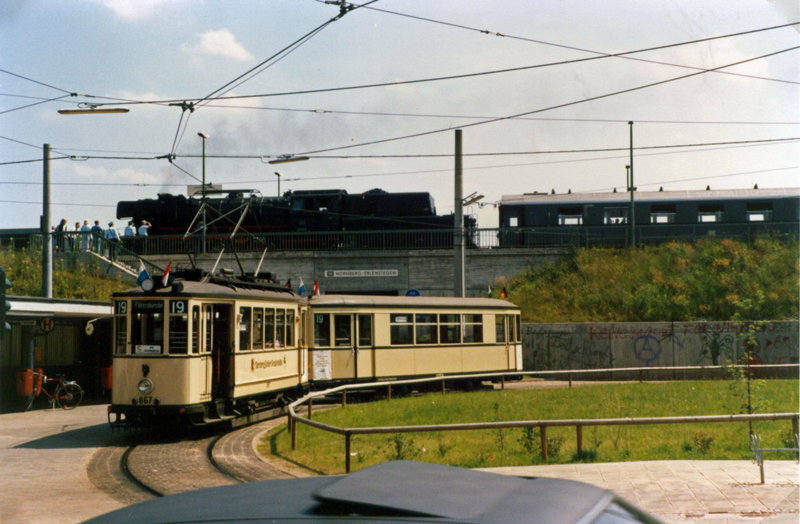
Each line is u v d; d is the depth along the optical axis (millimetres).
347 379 20953
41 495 9484
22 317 18922
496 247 34906
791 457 10875
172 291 14359
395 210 36594
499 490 2520
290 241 35875
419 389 22797
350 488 2514
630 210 36219
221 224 36844
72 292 30094
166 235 35750
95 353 23453
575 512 2316
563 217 36469
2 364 20156
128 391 14297
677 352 28406
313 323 20844
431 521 2211
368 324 21500
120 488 9930
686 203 36062
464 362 23609
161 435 14898
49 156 21109
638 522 2475
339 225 36750
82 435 15008
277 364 17781
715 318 30359
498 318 24766
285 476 10711
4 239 34656
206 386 14734
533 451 11945
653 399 19484
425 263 33844
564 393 21516
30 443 13953
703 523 7230
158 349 14266
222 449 13117
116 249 34031
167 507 2660
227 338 15516
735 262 32812
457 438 14203
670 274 32938
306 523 2297
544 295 32844
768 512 7543
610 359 28734
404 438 13211
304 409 19469
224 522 2393
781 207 35594
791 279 31047
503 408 17812
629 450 11977
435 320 23000
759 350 27969
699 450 11828
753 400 16672
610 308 31641
